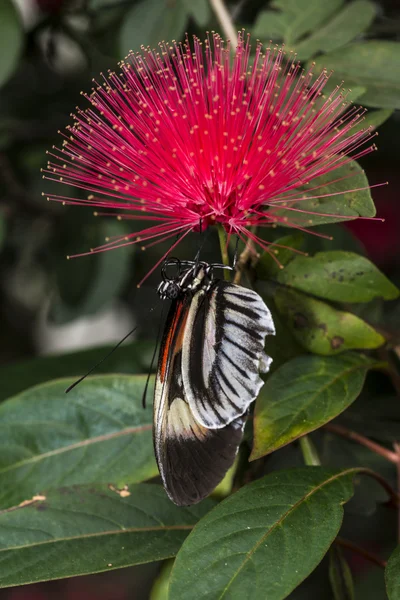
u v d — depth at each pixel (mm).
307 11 345
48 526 292
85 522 293
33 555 286
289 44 341
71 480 308
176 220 294
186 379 289
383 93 314
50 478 308
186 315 294
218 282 294
